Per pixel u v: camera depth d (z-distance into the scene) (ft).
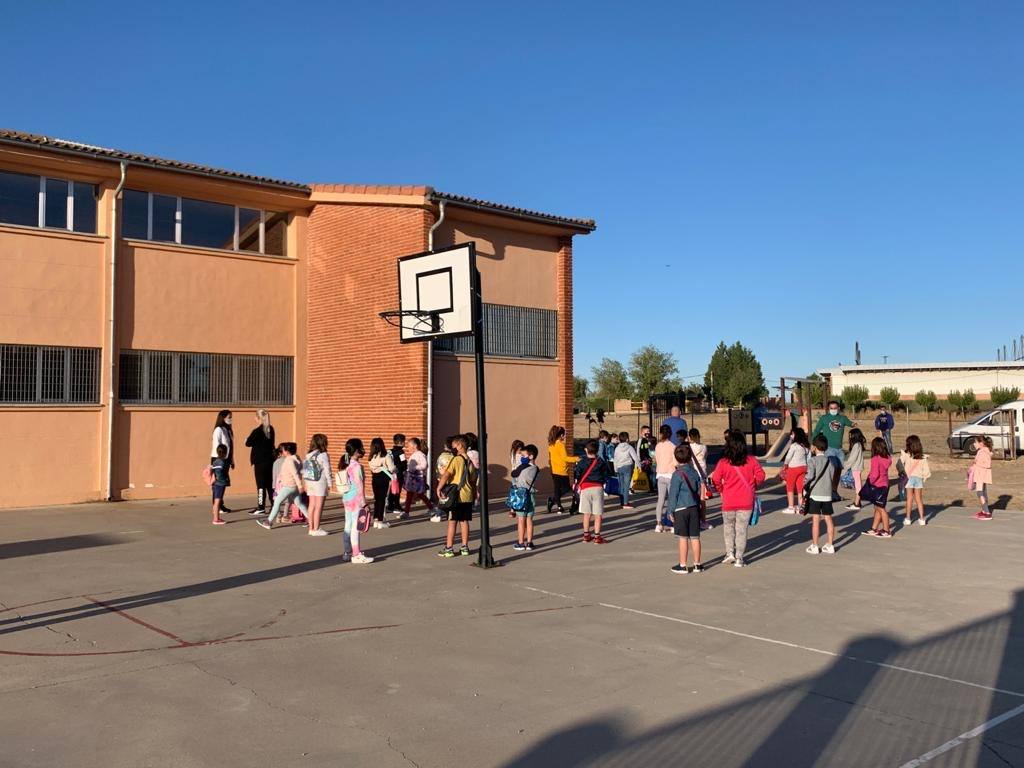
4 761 16.02
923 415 212.02
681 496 35.83
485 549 36.63
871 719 19.07
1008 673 22.53
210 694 19.97
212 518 50.83
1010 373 232.94
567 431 70.69
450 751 16.90
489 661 22.95
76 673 21.40
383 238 62.90
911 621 28.02
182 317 62.64
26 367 56.13
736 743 17.60
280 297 67.62
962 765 16.63
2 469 54.90
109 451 58.49
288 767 15.99
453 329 39.83
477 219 65.26
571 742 17.49
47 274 56.90
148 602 29.22
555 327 71.26
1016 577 35.76
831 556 40.83
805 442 58.34
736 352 244.83
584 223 70.54
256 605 28.89
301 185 65.16
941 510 61.87
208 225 64.69
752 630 26.63
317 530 44.91
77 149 55.52
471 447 53.16
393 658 23.08
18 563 36.37
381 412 62.18
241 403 65.46
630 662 23.07
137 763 16.03
